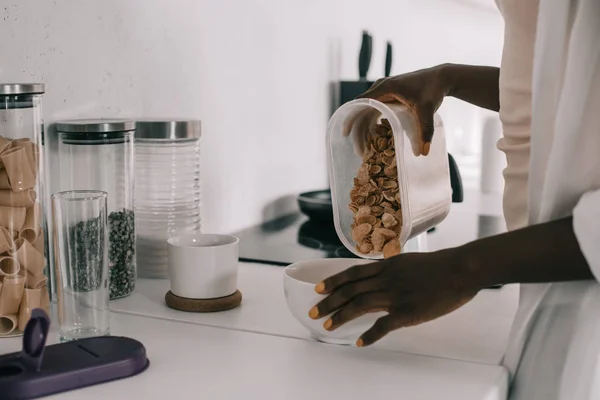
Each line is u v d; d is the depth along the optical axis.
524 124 0.90
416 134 1.01
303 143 1.86
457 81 1.08
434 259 0.77
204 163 1.46
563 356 0.82
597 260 0.71
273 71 1.69
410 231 0.97
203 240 1.10
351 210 1.04
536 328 0.83
